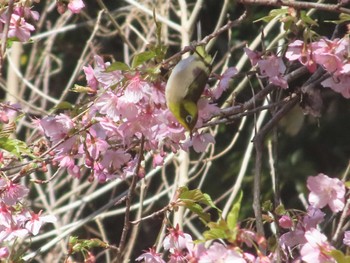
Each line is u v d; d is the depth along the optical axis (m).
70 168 7.33
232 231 5.99
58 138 7.19
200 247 6.26
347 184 6.52
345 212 7.48
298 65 8.39
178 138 7.11
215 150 15.92
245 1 6.84
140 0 13.59
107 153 7.33
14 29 7.50
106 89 6.84
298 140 16.48
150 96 6.81
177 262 6.96
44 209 12.84
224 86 7.20
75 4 7.62
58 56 16.02
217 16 15.63
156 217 7.75
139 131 6.89
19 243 9.76
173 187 11.22
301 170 16.17
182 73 6.77
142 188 10.27
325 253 6.13
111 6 16.03
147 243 15.39
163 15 12.93
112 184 11.73
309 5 6.84
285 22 6.96
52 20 15.55
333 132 16.61
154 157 7.68
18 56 13.37
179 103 6.79
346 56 6.98
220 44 14.93
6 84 13.60
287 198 16.23
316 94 7.91
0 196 7.25
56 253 12.30
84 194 13.58
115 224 15.88
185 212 11.30
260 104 10.56
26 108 13.19
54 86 15.77
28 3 7.54
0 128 7.22
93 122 7.00
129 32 14.09
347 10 6.79
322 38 7.04
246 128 15.98
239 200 6.06
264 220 7.04
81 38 15.95
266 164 15.41
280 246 6.81
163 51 6.69
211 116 7.56
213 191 15.73
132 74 6.75
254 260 5.95
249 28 14.95
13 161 7.97
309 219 6.85
